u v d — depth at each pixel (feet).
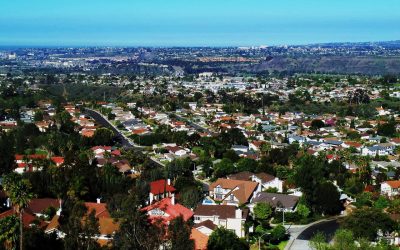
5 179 283.18
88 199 441.27
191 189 433.89
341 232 327.88
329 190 443.73
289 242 373.20
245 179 516.32
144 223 240.73
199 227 347.97
